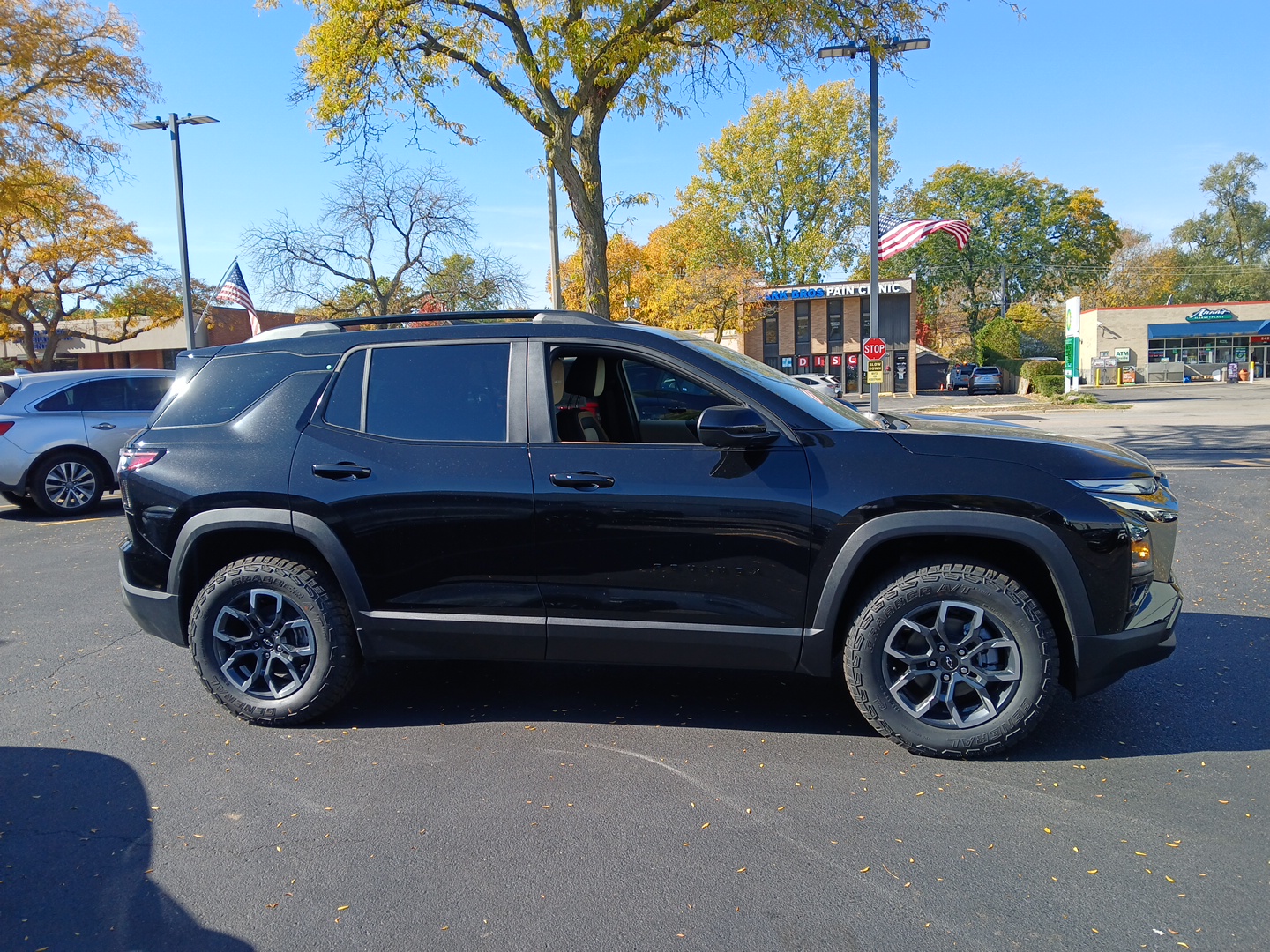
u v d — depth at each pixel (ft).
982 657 11.37
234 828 10.08
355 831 9.95
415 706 13.88
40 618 19.44
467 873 9.03
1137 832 9.58
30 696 14.49
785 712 13.34
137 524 13.23
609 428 15.11
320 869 9.16
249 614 12.94
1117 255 254.47
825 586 11.35
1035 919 8.06
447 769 11.55
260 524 12.55
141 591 13.32
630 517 11.70
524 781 11.15
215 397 13.50
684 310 143.23
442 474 12.18
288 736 12.75
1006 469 11.10
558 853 9.38
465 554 12.17
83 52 64.39
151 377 36.73
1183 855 9.10
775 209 165.37
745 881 8.77
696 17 38.99
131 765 11.80
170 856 9.49
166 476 13.04
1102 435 59.67
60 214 75.00
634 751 12.01
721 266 144.97
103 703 14.16
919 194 202.80
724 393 12.01
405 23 38.73
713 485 11.55
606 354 12.44
